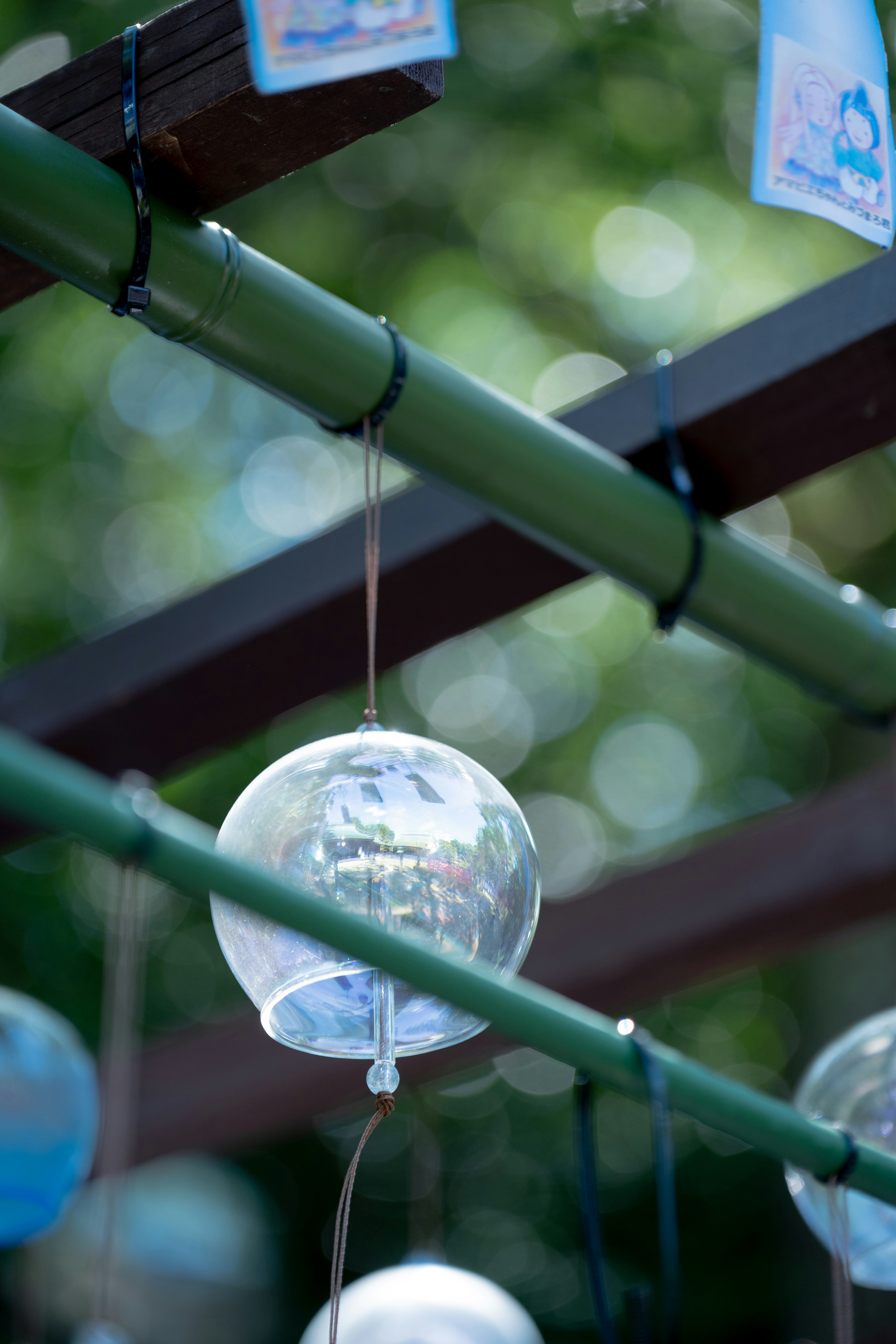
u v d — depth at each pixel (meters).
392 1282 2.94
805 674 3.05
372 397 2.29
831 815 3.70
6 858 7.75
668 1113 2.15
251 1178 9.32
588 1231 2.14
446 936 1.68
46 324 6.89
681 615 2.87
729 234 7.12
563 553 2.71
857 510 8.03
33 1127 2.72
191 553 7.55
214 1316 8.62
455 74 6.53
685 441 2.79
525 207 7.11
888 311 2.60
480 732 8.54
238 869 1.58
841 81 1.91
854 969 8.09
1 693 3.34
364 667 3.15
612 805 8.73
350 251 7.10
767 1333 8.38
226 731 3.29
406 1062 3.93
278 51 1.55
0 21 5.87
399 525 2.95
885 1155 2.29
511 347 7.45
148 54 1.99
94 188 1.95
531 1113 9.34
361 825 1.66
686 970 3.83
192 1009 8.25
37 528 7.33
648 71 6.52
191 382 7.73
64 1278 7.68
